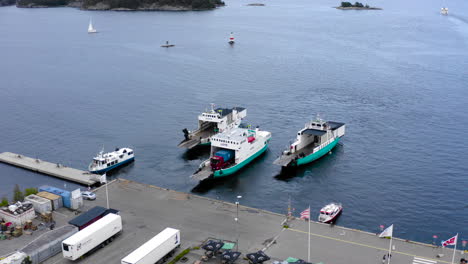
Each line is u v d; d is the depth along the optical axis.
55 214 104.19
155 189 119.31
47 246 86.06
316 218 115.00
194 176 133.62
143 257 79.50
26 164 145.62
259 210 106.62
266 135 163.12
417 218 115.19
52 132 181.62
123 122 194.50
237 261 84.25
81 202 108.25
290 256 86.31
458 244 102.94
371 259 85.38
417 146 164.75
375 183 136.00
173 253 87.81
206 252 86.19
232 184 136.38
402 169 145.62
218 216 103.75
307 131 157.62
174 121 195.75
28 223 96.50
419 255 86.56
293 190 132.00
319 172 144.62
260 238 93.44
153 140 173.75
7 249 88.69
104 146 166.88
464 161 150.75
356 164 150.50
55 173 138.38
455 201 124.06
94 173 142.25
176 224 99.88
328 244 90.88
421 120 193.12
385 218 115.19
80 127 187.75
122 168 147.88
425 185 133.88
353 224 111.75
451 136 173.88
